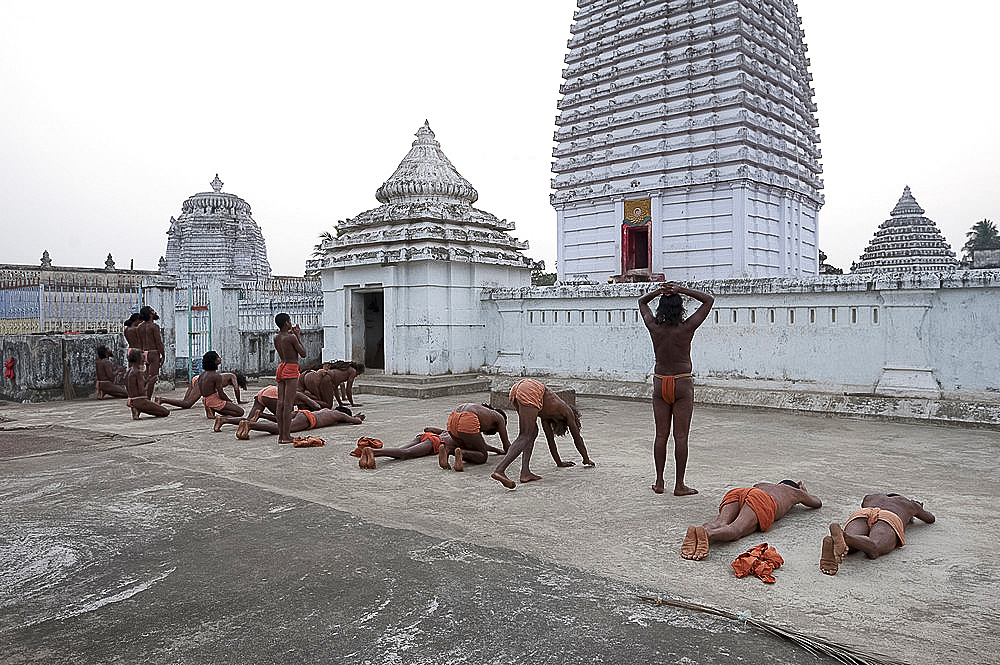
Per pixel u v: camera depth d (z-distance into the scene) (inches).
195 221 1406.3
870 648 118.3
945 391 372.8
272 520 196.2
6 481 244.4
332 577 152.8
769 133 646.5
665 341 221.6
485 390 549.0
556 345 538.9
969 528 183.5
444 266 549.3
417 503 214.7
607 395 494.0
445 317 550.9
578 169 727.1
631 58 689.0
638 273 645.3
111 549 172.9
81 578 154.5
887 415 374.3
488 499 218.5
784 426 361.7
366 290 581.0
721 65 624.4
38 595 145.7
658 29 667.4
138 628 129.6
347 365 438.0
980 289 362.6
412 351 546.3
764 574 148.9
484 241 578.6
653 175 661.3
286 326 323.9
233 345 641.0
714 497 218.4
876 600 138.6
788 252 663.8
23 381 498.3
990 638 121.7
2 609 139.0
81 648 122.0
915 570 154.3
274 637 125.2
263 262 1536.7
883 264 1020.5
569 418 256.7
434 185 579.5
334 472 258.8
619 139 686.5
